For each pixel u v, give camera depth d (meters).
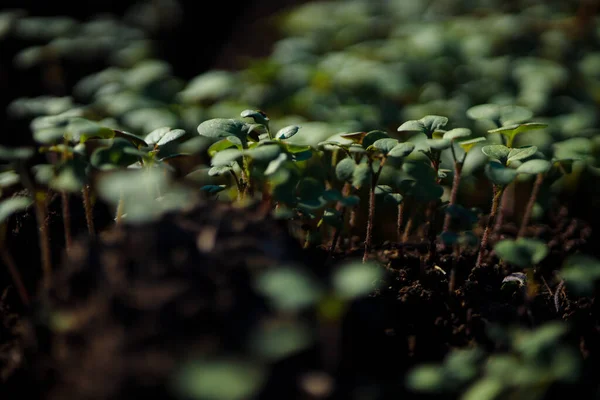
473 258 0.36
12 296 0.33
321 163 0.38
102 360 0.29
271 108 0.49
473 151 0.39
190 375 0.28
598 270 0.32
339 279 0.29
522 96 0.48
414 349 0.32
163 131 0.34
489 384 0.30
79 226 0.35
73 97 0.55
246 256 0.30
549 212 0.40
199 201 0.31
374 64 0.53
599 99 0.53
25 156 0.33
